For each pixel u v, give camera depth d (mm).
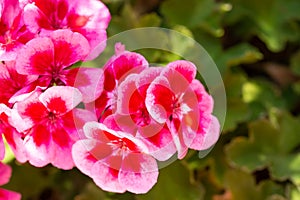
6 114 446
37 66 445
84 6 463
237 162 607
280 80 685
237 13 669
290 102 675
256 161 613
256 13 672
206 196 620
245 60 628
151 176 447
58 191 637
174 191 577
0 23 453
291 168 616
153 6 662
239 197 604
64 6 460
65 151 459
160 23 644
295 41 687
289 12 671
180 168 574
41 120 448
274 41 660
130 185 448
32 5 445
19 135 460
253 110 647
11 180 609
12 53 442
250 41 687
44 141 455
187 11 641
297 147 644
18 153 473
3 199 517
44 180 623
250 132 623
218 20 636
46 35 448
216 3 654
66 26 462
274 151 625
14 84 451
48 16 458
